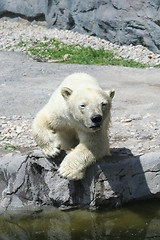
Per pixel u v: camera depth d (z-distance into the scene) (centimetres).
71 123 987
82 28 2795
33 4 3077
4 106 1548
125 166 1041
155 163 1058
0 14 3256
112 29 2609
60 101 988
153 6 2372
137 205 1051
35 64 2236
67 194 1050
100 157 1008
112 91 976
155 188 1054
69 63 2305
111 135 1284
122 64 2272
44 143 1024
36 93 1702
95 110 898
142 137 1265
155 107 1518
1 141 1265
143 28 2447
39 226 995
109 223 985
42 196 1076
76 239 929
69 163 985
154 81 1884
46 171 1065
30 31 2969
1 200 1088
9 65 2197
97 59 2359
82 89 946
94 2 2692
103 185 1032
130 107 1527
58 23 2931
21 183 1082
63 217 1023
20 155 1102
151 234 933
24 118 1439
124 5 2514
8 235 959
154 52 2419
